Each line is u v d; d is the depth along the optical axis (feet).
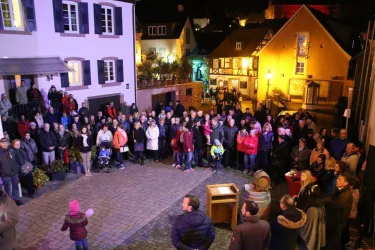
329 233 20.97
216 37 125.49
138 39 99.66
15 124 39.58
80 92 55.01
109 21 58.95
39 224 27.04
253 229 15.74
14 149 30.94
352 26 99.76
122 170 39.83
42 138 36.14
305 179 22.52
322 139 31.50
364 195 23.91
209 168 40.55
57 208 29.81
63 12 51.13
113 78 61.46
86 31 53.98
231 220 26.37
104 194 32.81
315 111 90.48
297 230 17.88
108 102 60.34
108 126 41.93
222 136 39.29
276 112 89.45
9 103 42.65
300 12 92.89
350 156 27.63
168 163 42.60
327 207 21.13
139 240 24.68
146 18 117.91
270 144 37.01
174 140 40.52
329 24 98.07
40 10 47.09
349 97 43.91
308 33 92.99
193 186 34.88
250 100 107.55
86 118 42.39
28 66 44.75
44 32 48.03
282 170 35.24
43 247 23.77
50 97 47.78
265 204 24.08
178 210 29.43
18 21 45.34
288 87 99.04
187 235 15.80
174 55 111.75
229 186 26.96
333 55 91.40
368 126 31.68
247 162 38.55
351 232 25.84
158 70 78.02
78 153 38.11
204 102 100.94
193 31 120.67
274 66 99.66
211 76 115.24
